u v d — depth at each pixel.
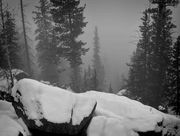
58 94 7.82
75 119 7.27
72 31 22.28
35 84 7.91
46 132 7.00
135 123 8.12
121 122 8.06
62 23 22.20
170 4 20.77
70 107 7.50
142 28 22.20
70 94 8.06
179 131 8.98
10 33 23.39
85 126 7.71
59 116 7.04
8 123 6.98
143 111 9.08
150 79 21.42
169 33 21.00
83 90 27.58
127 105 9.34
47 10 29.41
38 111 7.07
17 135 6.45
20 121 7.41
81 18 22.33
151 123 8.08
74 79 25.27
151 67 21.97
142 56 22.67
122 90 30.67
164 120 8.84
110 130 7.70
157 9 21.08
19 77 22.38
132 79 23.86
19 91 7.80
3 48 19.64
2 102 8.88
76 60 23.20
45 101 7.33
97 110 8.79
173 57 20.98
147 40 22.16
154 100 21.12
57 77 31.59
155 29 21.11
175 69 21.03
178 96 21.16
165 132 8.41
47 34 29.88
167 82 21.45
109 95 10.73
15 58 26.48
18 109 7.62
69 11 21.41
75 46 22.52
